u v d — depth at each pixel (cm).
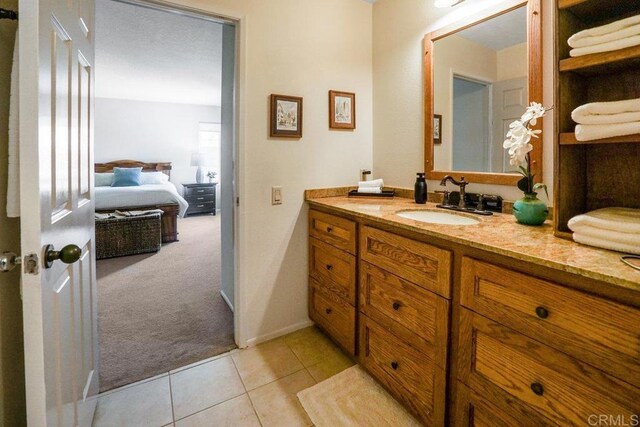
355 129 228
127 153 665
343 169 225
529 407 92
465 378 111
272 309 206
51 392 83
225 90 237
